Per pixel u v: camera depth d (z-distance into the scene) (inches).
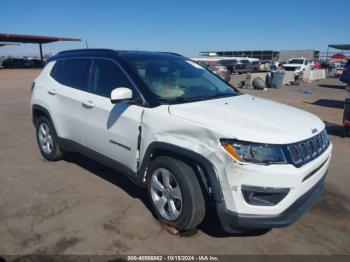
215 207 115.1
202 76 165.5
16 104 438.3
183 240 122.6
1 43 1481.3
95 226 130.8
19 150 228.1
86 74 166.9
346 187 177.6
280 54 2546.8
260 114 124.9
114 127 143.6
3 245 117.3
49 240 120.9
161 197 129.8
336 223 139.3
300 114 135.6
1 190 162.6
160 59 162.1
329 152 130.0
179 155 120.8
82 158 209.6
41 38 1540.4
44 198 154.4
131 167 140.2
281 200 107.3
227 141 105.9
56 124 184.1
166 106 127.6
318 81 1089.4
